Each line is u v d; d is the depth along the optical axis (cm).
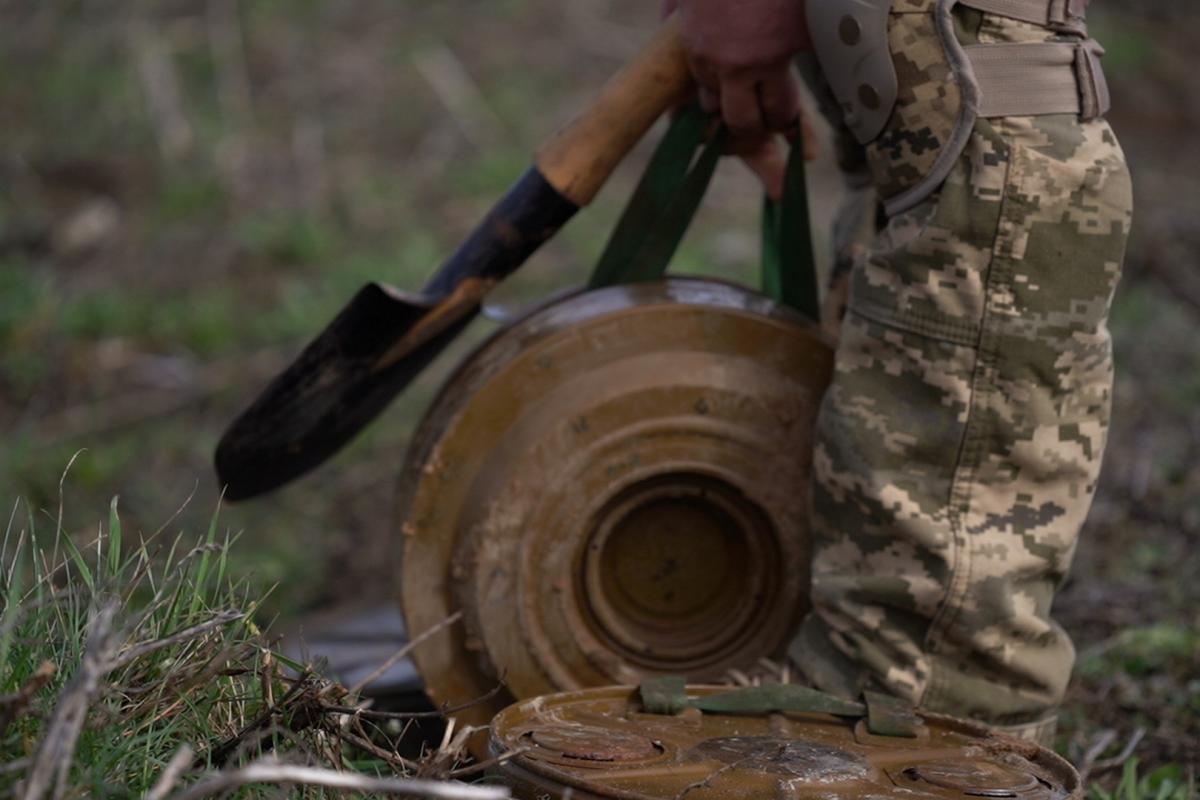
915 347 263
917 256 261
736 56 287
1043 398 261
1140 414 579
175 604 222
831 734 236
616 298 298
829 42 270
